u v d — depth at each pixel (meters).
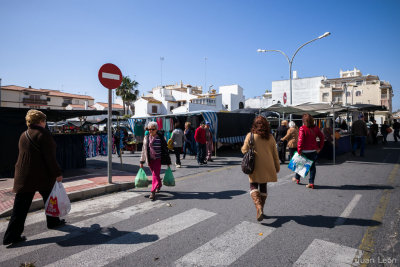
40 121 3.38
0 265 2.73
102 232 3.54
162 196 5.30
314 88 55.31
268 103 59.66
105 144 9.45
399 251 2.83
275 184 6.01
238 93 56.62
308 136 5.54
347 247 2.95
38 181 3.27
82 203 4.94
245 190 5.57
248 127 14.83
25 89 51.31
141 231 3.54
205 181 6.62
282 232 3.39
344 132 12.54
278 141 9.34
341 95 53.50
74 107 53.44
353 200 4.69
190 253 2.90
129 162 10.53
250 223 3.72
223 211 4.26
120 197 5.31
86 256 2.88
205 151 9.59
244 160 3.64
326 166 8.47
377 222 3.64
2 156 6.88
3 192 5.50
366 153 11.70
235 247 3.02
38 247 3.12
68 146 8.23
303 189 5.54
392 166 8.20
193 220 3.89
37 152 3.25
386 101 52.47
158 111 50.62
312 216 3.94
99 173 7.52
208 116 12.28
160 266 2.65
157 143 5.15
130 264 2.70
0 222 4.04
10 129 7.00
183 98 52.78
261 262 2.68
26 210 3.29
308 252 2.85
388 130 16.27
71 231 3.59
